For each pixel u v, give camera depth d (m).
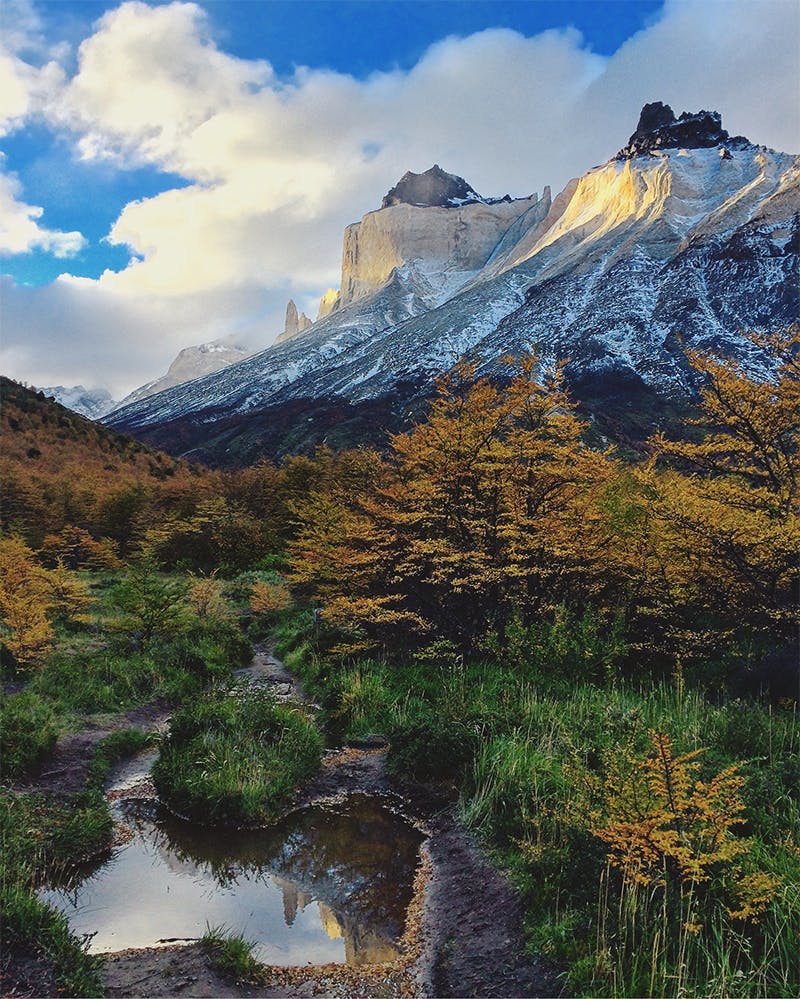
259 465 40.91
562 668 10.95
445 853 6.60
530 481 12.96
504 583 12.98
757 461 12.12
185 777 7.96
